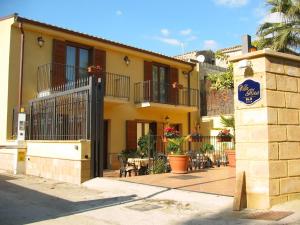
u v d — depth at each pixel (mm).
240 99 6777
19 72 13906
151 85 18672
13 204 7574
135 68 18000
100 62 16516
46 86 14430
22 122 12805
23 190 9273
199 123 20672
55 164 11180
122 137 16969
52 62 14836
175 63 19891
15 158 12641
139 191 8578
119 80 17031
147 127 18641
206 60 24688
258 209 6375
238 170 6719
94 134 10453
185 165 11469
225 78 18312
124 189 8891
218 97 20312
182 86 19125
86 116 10500
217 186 8703
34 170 12203
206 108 20828
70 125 11039
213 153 15234
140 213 6648
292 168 6676
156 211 6770
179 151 11672
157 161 12398
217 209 6664
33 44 14375
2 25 14266
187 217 6258
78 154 10234
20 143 12680
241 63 6664
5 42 14016
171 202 7438
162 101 19094
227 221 5852
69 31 15125
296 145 6809
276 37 16312
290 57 6785
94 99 10500
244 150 6656
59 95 11578
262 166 6398
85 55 16281
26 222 6098
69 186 9891
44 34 14750
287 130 6680
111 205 7375
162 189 8562
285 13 16641
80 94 10773
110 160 16266
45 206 7375
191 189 8375
